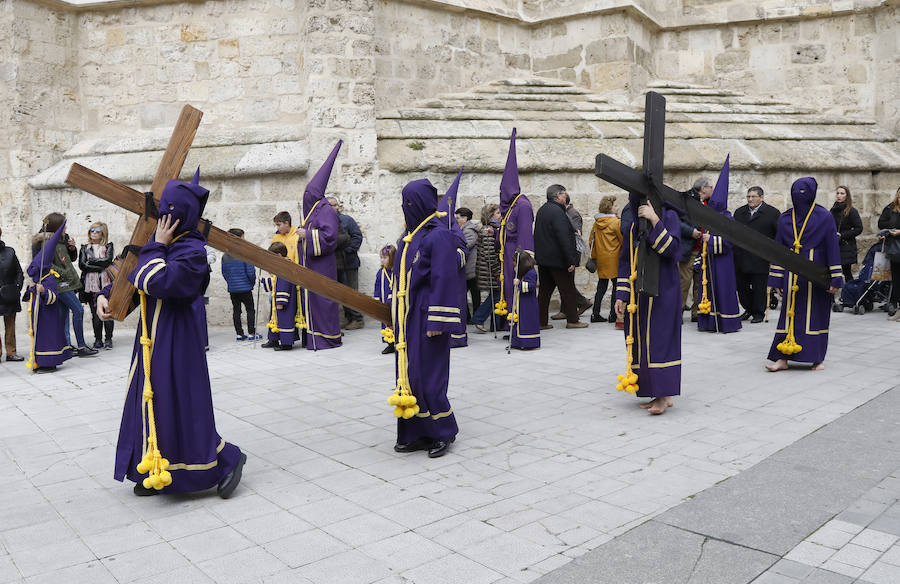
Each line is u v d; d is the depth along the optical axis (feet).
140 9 39.91
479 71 44.78
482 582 9.83
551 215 31.99
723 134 41.45
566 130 40.06
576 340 30.12
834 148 42.16
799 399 19.33
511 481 13.85
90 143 39.78
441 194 37.37
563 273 32.65
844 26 45.68
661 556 10.46
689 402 19.48
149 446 12.47
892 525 11.29
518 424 17.89
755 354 25.89
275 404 20.56
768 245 20.03
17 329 37.60
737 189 40.09
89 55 40.42
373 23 36.70
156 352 12.66
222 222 37.78
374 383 23.15
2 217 38.73
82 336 29.37
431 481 13.96
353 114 36.42
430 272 15.14
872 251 34.32
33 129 38.45
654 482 13.57
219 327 37.47
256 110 39.32
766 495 12.68
